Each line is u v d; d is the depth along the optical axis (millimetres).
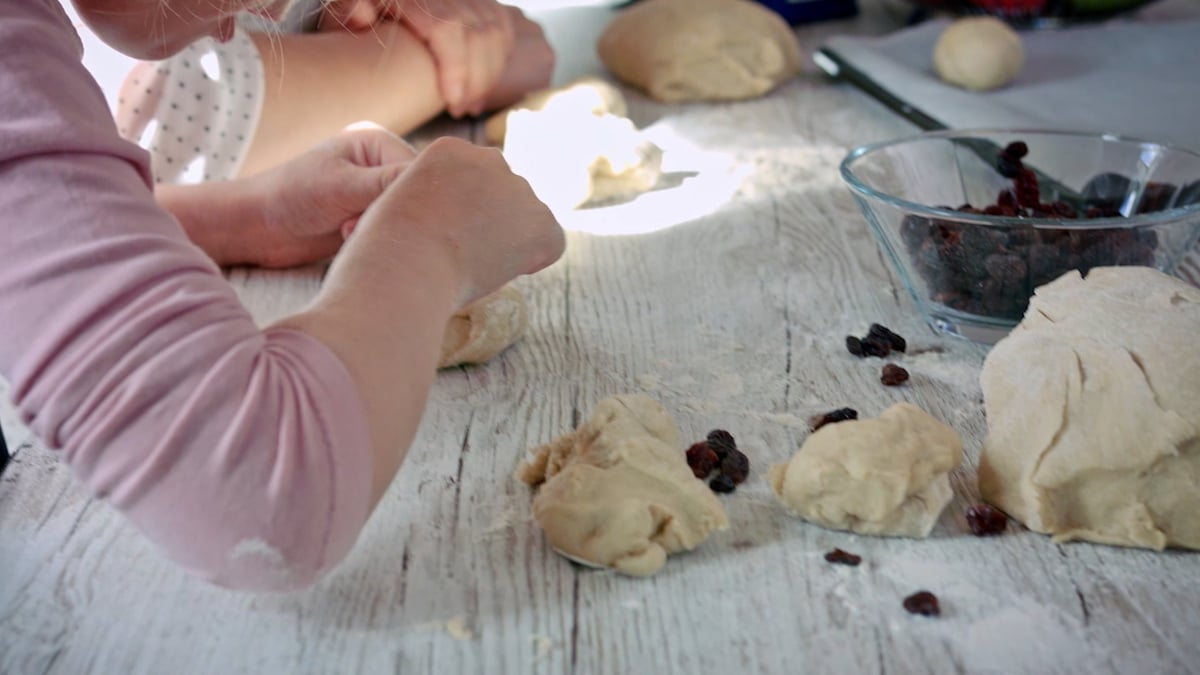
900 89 1810
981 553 784
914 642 700
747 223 1415
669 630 718
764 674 679
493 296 1068
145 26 863
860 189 1087
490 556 797
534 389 1031
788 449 918
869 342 1072
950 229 1040
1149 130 1569
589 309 1197
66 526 854
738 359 1076
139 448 687
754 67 1927
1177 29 2082
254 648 717
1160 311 830
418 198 874
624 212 1473
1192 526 773
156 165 1468
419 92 1727
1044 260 1012
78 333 692
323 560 712
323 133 1562
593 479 790
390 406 750
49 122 725
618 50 2027
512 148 1507
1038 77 1858
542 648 705
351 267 812
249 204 1296
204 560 695
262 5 933
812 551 792
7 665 708
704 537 792
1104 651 688
